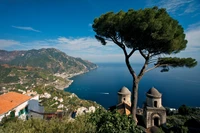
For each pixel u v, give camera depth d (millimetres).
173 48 12516
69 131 6156
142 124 22484
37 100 27859
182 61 14438
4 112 20312
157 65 14781
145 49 13320
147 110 21719
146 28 11461
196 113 40062
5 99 24594
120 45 13922
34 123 6820
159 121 21547
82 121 6703
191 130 25766
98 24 13883
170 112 44500
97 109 8062
